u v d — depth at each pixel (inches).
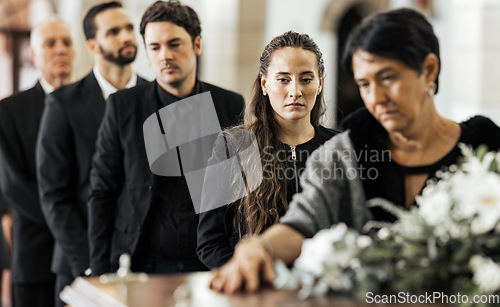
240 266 107.1
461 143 115.9
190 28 194.5
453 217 100.4
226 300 101.4
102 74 230.1
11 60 610.5
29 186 248.1
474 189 98.3
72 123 223.3
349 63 113.3
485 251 99.3
